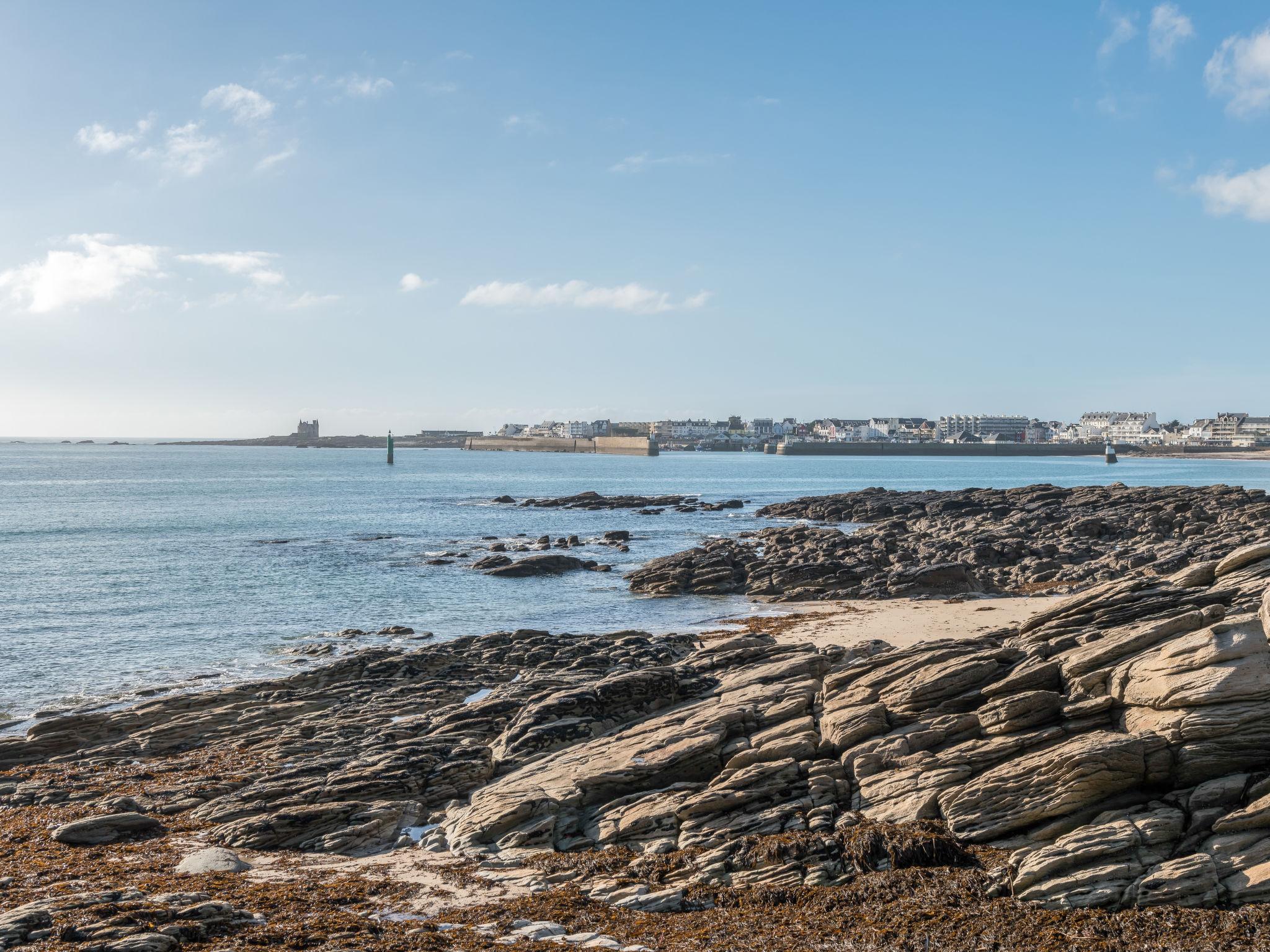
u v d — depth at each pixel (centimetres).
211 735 2864
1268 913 1395
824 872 1702
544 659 3619
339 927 1511
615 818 1989
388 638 4419
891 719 2144
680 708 2609
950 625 4341
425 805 2214
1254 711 1680
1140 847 1571
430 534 9050
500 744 2547
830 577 5534
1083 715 1911
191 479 19000
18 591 5634
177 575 6275
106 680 3666
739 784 1994
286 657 4047
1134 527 7431
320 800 2173
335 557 7231
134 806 2236
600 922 1576
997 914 1509
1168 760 1716
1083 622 2344
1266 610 1836
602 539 8550
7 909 1582
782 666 2786
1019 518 8219
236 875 1792
